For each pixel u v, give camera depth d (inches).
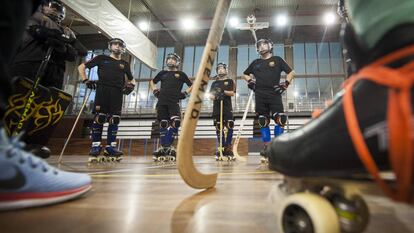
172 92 141.6
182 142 27.0
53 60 73.2
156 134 332.8
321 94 361.4
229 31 349.4
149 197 26.2
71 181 23.0
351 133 11.3
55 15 77.2
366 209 14.3
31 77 68.0
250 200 24.7
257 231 15.2
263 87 110.9
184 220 17.5
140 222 16.7
